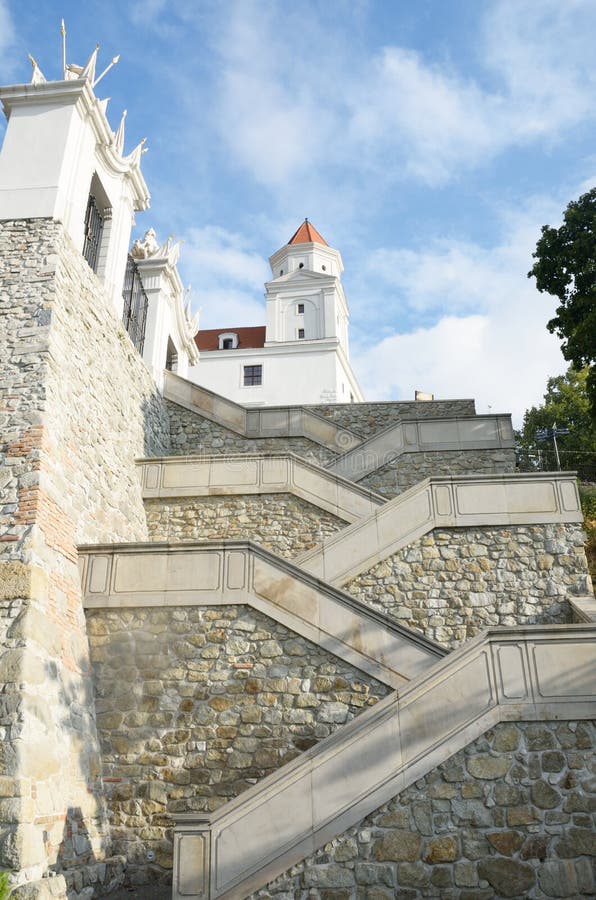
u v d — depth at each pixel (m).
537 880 6.67
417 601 10.71
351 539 11.08
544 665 7.48
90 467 10.98
